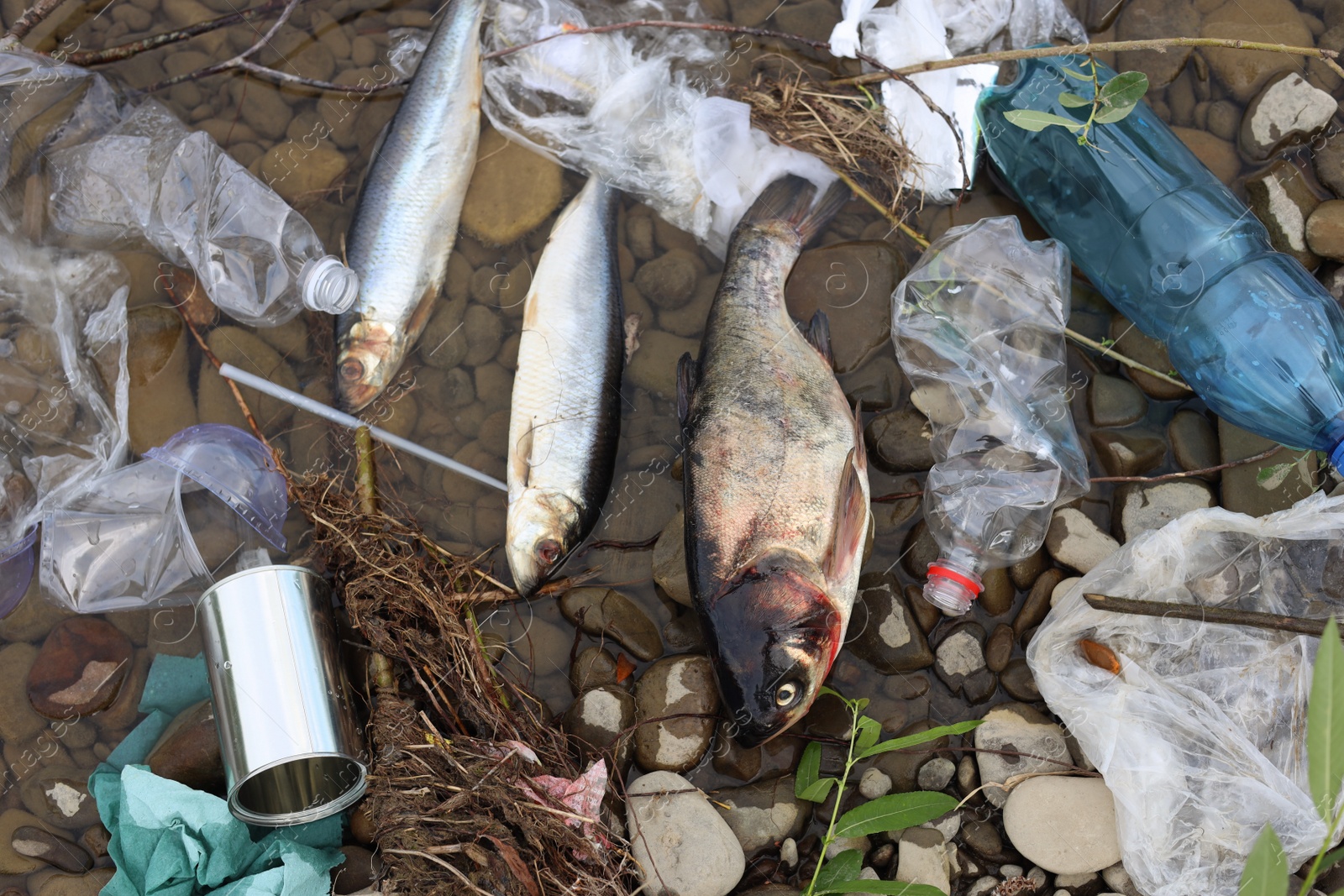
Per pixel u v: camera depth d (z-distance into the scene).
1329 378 0.65
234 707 0.63
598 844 0.64
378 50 0.77
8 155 0.72
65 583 0.71
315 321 0.73
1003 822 0.66
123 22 0.77
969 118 0.74
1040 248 0.71
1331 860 0.61
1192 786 0.63
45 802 0.69
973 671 0.68
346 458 0.73
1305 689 0.64
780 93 0.74
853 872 0.64
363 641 0.70
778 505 0.65
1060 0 0.75
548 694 0.70
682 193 0.74
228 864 0.66
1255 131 0.72
